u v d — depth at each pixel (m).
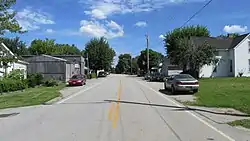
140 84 42.00
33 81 37.97
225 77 50.62
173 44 68.19
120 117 12.66
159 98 21.42
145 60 106.12
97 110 15.05
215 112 14.20
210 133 9.36
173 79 25.33
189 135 9.05
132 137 8.77
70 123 11.33
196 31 69.56
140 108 15.78
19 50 86.75
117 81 53.34
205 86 31.17
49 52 103.94
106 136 8.92
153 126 10.55
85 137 8.84
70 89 33.25
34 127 10.65
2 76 31.62
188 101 19.05
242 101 17.70
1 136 9.26
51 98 22.42
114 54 101.12
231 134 9.21
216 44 54.50
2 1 14.19
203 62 48.06
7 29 14.55
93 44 97.38
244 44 52.38
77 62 69.44
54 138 8.77
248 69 52.44
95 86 38.16
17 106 18.08
